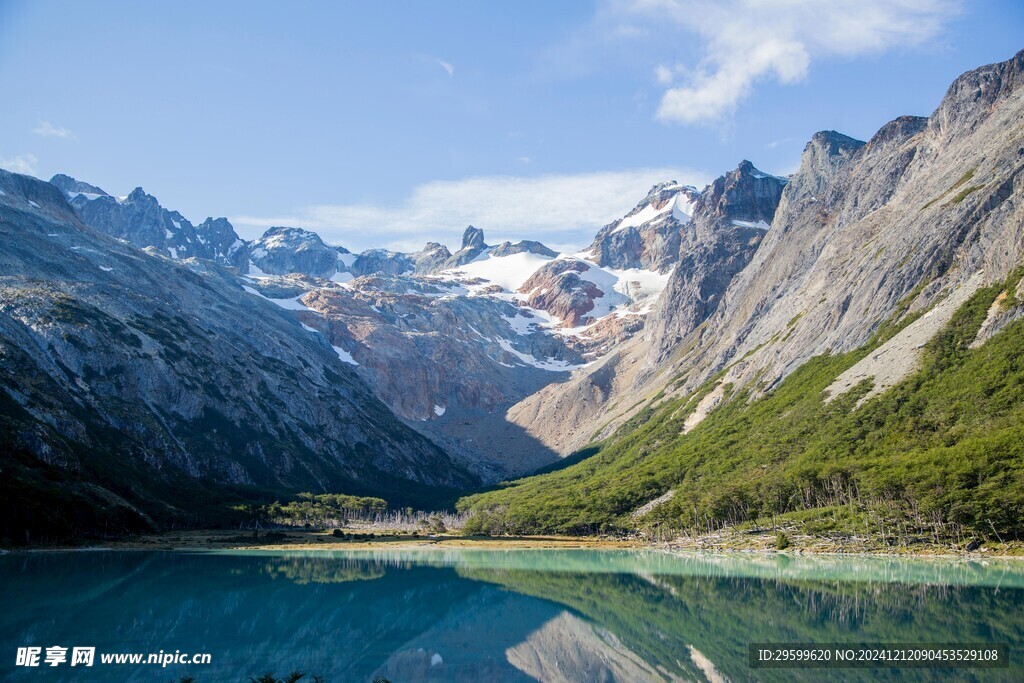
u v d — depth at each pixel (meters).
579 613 133.38
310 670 98.44
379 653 107.75
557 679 95.69
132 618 122.38
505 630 121.81
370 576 177.50
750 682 90.31
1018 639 104.44
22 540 198.88
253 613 130.50
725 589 150.75
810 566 178.62
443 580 171.38
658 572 181.12
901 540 192.62
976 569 161.88
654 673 96.88
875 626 113.25
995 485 183.75
